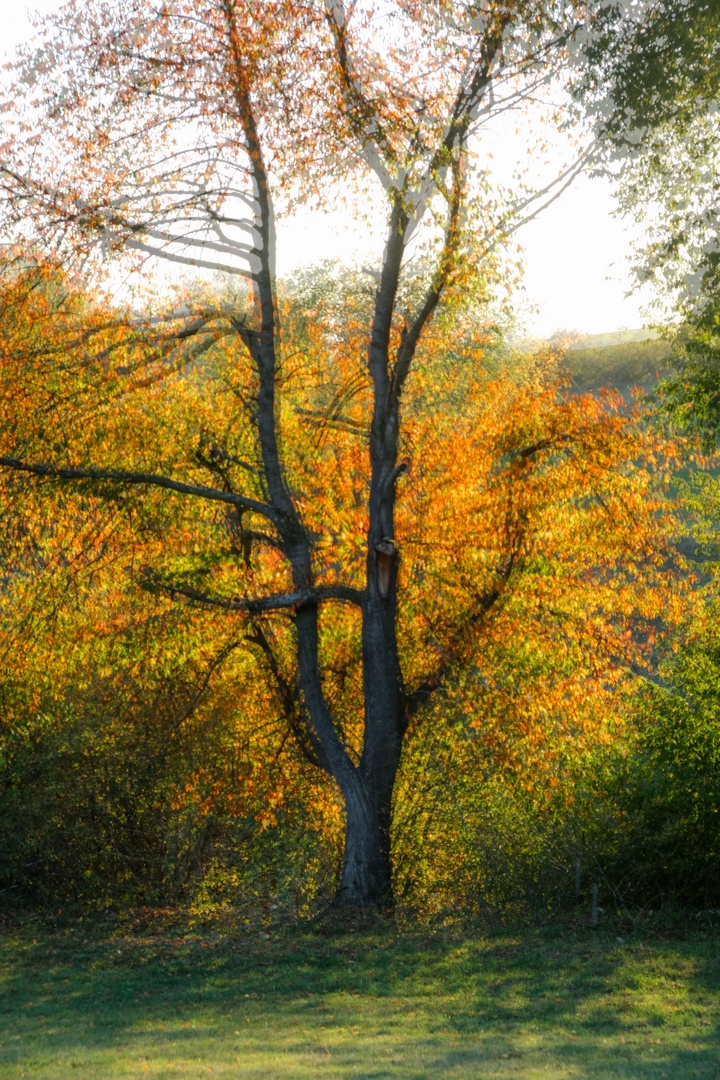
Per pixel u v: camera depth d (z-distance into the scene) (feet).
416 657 54.03
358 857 46.50
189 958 36.35
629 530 53.78
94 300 50.55
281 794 54.54
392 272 49.85
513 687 53.52
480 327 59.36
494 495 52.65
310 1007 28.94
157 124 47.24
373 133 44.96
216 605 50.88
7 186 47.03
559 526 53.72
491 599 52.21
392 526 49.34
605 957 32.91
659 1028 24.67
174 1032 26.13
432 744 52.75
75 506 52.80
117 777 49.37
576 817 42.27
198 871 49.88
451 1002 28.66
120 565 53.83
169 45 46.14
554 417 52.13
